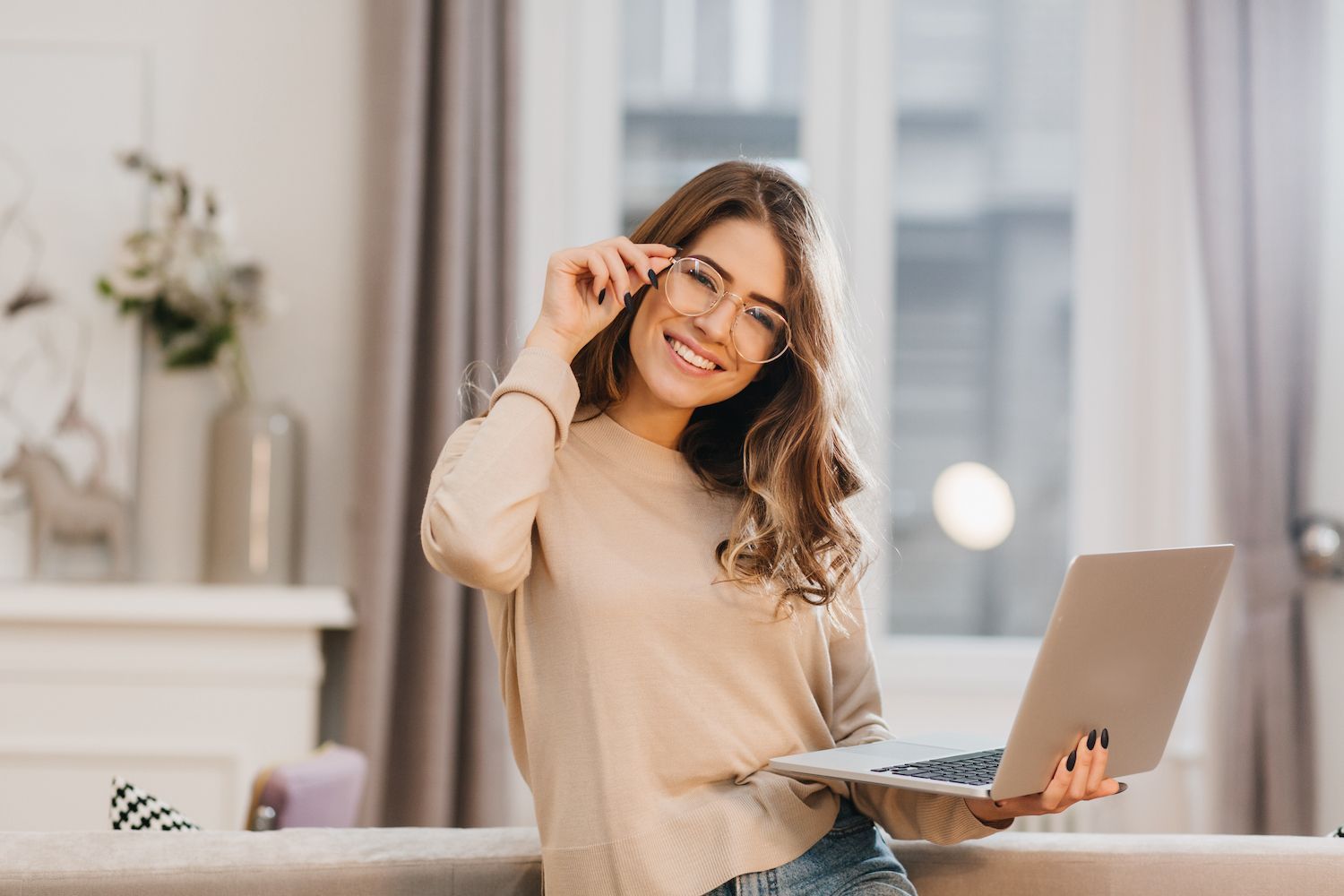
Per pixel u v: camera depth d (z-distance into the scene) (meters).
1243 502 3.24
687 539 1.40
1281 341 3.25
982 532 3.16
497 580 1.27
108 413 3.25
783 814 1.34
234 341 3.21
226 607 3.00
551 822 1.32
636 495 1.42
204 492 3.27
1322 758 3.21
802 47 3.59
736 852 1.29
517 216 3.27
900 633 3.57
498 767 3.19
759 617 1.37
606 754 1.29
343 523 3.35
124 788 1.67
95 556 3.23
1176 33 3.43
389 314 3.16
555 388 1.33
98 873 1.36
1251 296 3.27
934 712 3.49
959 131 3.61
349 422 3.36
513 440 1.29
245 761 3.03
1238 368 3.25
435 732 3.13
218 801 3.02
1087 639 1.21
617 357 1.47
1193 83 3.30
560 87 3.43
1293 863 1.47
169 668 3.02
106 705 3.01
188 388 3.32
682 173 3.58
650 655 1.32
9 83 3.27
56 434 3.24
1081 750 1.28
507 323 3.24
